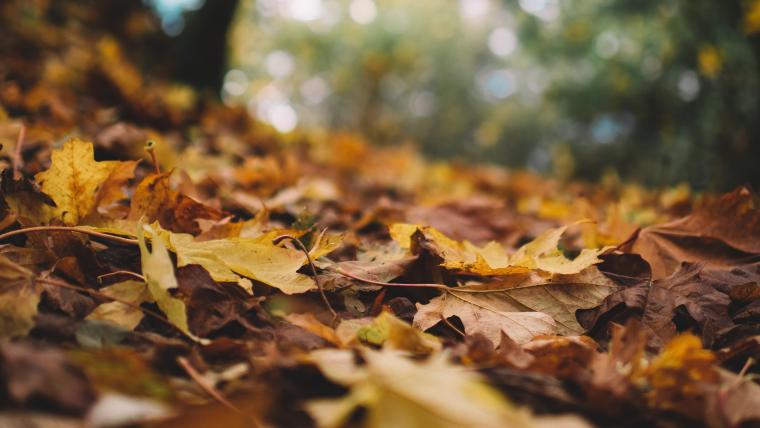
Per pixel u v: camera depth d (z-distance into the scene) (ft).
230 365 1.27
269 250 1.59
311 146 6.47
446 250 1.82
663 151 7.14
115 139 2.68
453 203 2.86
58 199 1.64
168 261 1.35
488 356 1.27
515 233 2.69
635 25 9.77
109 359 1.14
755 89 5.69
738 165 5.54
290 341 1.39
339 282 1.69
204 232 1.74
